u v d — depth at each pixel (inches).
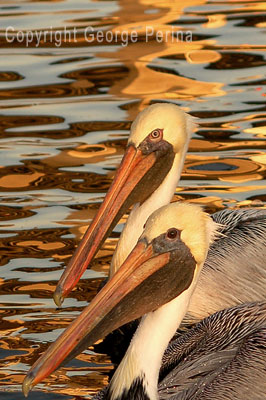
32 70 823.1
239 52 845.2
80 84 789.2
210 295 497.0
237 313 433.7
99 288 515.5
